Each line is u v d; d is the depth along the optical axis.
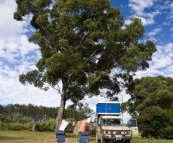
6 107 87.69
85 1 21.80
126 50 23.20
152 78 43.78
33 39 23.58
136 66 22.84
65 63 21.25
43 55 24.34
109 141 15.80
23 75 24.39
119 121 16.55
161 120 35.75
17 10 24.98
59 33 22.28
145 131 36.75
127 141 15.52
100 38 22.39
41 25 23.81
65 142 13.48
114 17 23.05
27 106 88.25
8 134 21.94
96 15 22.78
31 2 24.31
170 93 39.84
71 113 63.84
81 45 23.91
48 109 87.25
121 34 22.19
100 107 18.73
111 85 26.03
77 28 23.69
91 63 25.05
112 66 24.67
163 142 18.94
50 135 22.08
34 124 31.91
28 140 16.77
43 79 22.78
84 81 25.19
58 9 23.39
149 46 26.27
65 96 24.83
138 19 23.75
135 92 42.66
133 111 44.00
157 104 40.97
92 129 27.78
